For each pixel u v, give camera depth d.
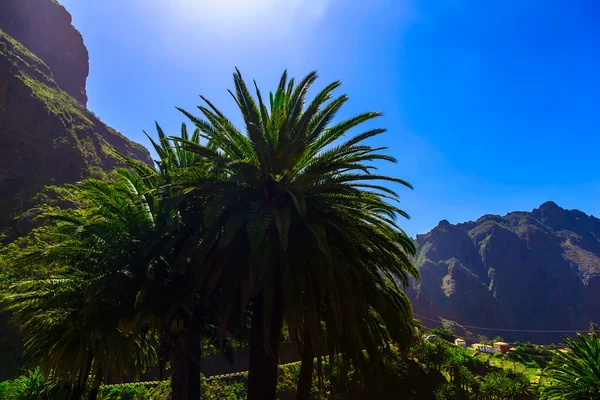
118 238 12.05
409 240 14.55
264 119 11.55
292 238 10.98
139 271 11.98
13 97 55.66
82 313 11.30
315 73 11.60
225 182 11.35
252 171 11.27
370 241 11.63
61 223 12.61
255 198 11.26
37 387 13.78
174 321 12.06
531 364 52.03
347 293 10.80
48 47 93.69
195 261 10.70
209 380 23.12
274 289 10.97
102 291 11.04
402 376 28.67
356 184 12.38
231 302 10.66
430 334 63.12
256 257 9.76
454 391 30.44
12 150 51.97
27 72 66.50
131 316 11.75
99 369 12.76
